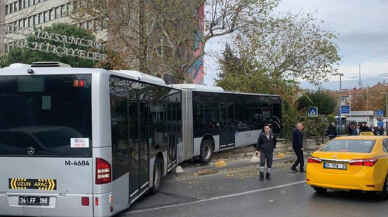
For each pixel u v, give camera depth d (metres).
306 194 10.57
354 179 9.46
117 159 7.46
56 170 6.98
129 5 23.83
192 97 17.05
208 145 18.28
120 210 7.59
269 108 24.67
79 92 7.06
